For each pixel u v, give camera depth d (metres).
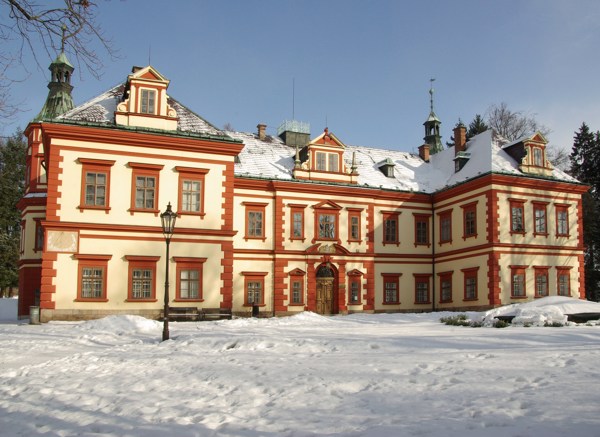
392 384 9.34
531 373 9.65
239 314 38.00
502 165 40.78
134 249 31.22
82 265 30.12
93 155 31.06
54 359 15.15
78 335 22.09
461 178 43.47
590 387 8.33
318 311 40.34
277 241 39.22
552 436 6.01
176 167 32.53
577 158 61.28
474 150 44.56
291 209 40.03
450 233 42.97
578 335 16.83
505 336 16.72
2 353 16.75
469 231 40.91
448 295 42.62
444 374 9.94
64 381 11.36
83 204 30.50
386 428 6.75
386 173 45.69
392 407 7.84
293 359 12.73
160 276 31.56
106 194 31.11
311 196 40.69
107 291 30.39
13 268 63.12
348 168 43.34
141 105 32.62
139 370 12.41
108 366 13.14
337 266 40.69
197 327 25.09
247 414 7.98
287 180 39.84
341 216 41.47
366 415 7.50
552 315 23.69
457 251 41.69
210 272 32.56
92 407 8.98
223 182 33.56
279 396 8.96
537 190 40.47
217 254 32.84
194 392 9.69
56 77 45.31
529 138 41.06
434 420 7.00
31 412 8.85
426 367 10.73
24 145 67.50
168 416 8.04
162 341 18.89
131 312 30.72
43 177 39.50
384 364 11.21
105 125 31.09
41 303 29.23
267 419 7.58
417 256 43.94
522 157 41.03
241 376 10.72
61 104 44.56
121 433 7.25
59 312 29.45
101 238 30.66
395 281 43.03
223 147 33.50
